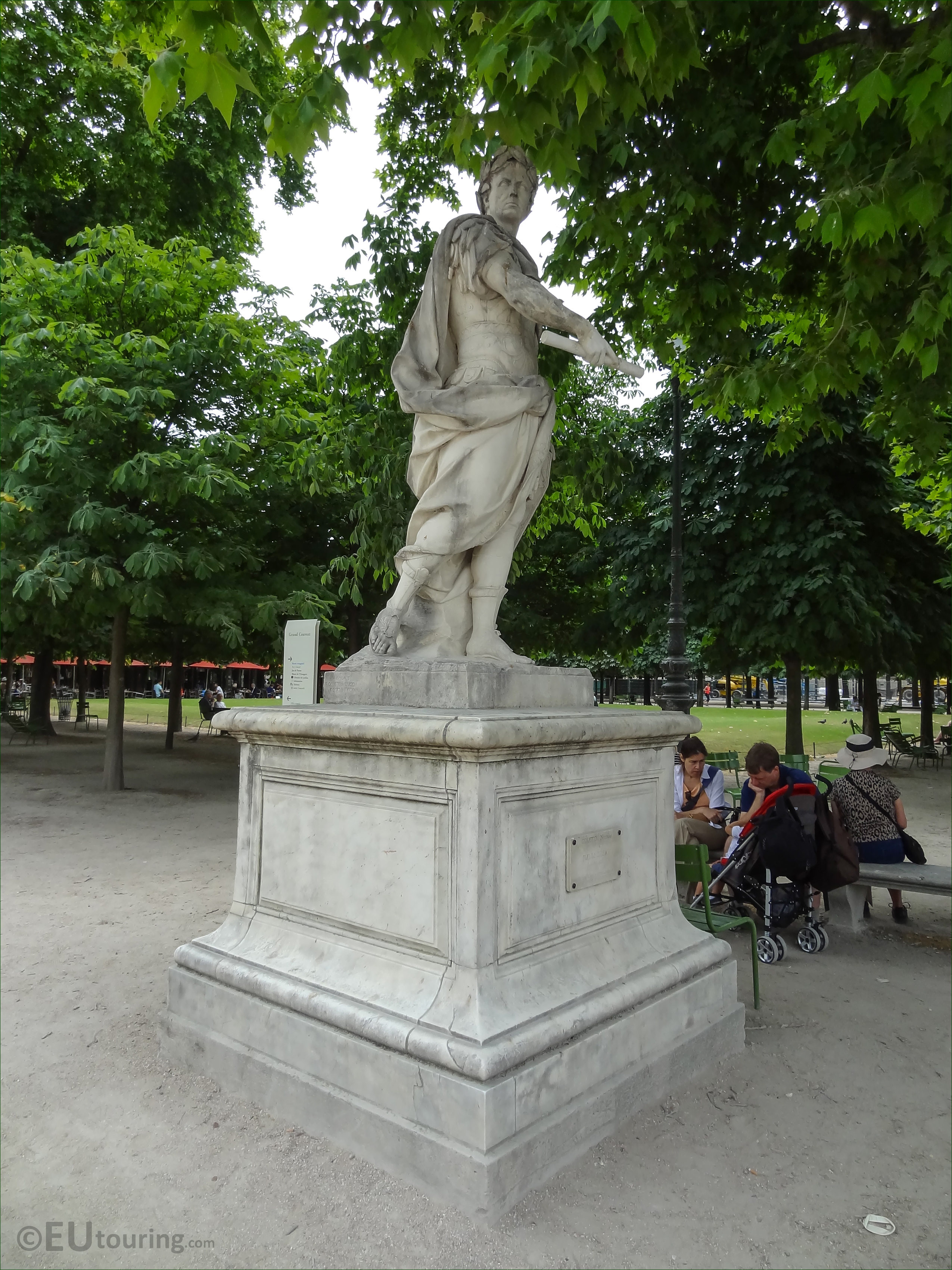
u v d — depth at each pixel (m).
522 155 3.99
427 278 3.95
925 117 3.59
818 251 6.08
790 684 14.43
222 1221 2.47
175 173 14.98
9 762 15.76
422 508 3.71
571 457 7.80
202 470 9.65
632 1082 3.07
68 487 10.04
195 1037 3.42
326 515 13.00
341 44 3.56
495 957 2.83
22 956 5.02
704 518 13.78
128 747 19.23
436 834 2.90
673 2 3.29
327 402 12.05
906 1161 2.87
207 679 49.84
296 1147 2.85
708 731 26.38
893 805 5.84
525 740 2.84
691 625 14.36
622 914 3.49
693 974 3.55
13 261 10.95
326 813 3.33
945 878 5.34
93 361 10.31
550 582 16.80
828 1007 4.38
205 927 5.61
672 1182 2.70
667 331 6.92
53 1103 3.17
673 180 5.39
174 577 11.08
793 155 4.76
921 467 8.00
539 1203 2.55
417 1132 2.62
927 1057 3.72
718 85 5.45
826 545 12.41
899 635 13.84
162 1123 3.02
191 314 11.75
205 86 2.76
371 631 3.86
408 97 7.30
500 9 3.70
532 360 4.01
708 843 6.04
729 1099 3.28
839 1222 2.53
